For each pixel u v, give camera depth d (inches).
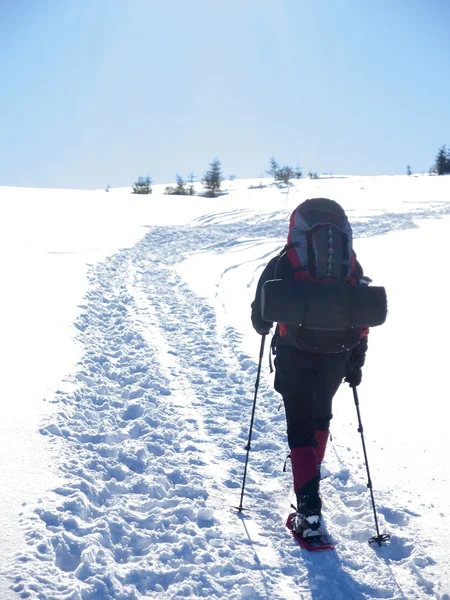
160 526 132.3
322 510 145.8
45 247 565.6
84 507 134.2
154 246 641.0
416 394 219.6
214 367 258.8
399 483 156.1
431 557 123.7
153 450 173.0
